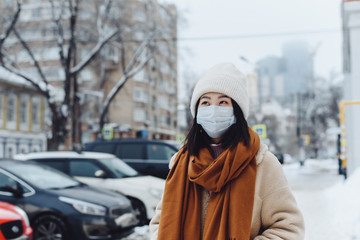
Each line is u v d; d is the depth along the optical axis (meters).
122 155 11.25
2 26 21.39
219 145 1.86
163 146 11.12
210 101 1.91
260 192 1.74
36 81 21.08
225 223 1.64
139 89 47.19
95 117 40.28
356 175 11.19
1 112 28.59
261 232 1.79
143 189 8.11
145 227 7.65
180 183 1.83
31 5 37.91
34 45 23.12
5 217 4.83
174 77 59.69
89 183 8.35
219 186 1.67
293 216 1.71
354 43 14.30
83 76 34.34
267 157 1.79
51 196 6.27
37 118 33.09
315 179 22.31
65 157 8.76
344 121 14.27
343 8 14.53
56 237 6.10
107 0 22.88
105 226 6.22
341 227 7.09
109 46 27.91
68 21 23.86
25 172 6.69
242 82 1.92
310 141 49.38
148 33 24.20
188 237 1.73
